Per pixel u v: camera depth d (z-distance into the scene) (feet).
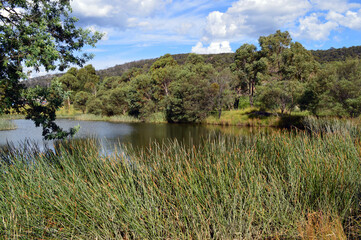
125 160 14.55
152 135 65.82
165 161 15.61
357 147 16.60
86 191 11.56
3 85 19.03
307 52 123.85
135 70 207.41
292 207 11.73
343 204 11.59
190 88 99.19
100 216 10.75
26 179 12.66
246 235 10.30
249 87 114.73
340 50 278.26
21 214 10.75
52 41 19.06
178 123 100.89
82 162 15.02
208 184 12.74
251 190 12.09
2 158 15.72
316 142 18.02
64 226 10.39
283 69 103.81
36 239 10.06
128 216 10.78
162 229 10.85
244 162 14.84
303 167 13.75
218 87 97.14
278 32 112.68
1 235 9.59
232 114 94.48
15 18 19.70
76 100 146.72
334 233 9.05
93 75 218.59
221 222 10.75
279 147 16.87
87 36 23.17
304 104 70.44
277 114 79.92
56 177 13.20
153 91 123.95
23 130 73.87
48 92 21.36
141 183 12.56
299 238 10.43
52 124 22.27
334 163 13.84
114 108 128.98
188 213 11.05
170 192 12.57
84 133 66.74
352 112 56.90
